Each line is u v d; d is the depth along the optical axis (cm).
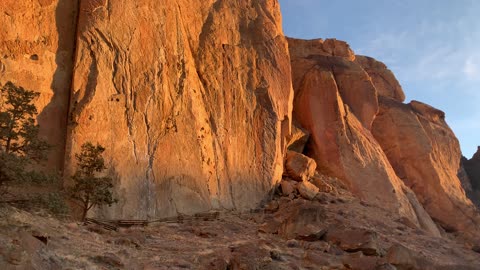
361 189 3441
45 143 1545
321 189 3231
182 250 1608
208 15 3108
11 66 2078
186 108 2608
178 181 2416
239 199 2750
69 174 2023
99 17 2348
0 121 1483
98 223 1925
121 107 2303
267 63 3288
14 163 1253
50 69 2219
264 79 3203
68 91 2244
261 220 2503
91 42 2302
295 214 2067
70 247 1273
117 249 1417
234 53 3130
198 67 2877
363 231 1906
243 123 2983
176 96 2583
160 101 2470
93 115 2191
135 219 2161
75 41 2325
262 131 3055
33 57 2175
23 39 2156
